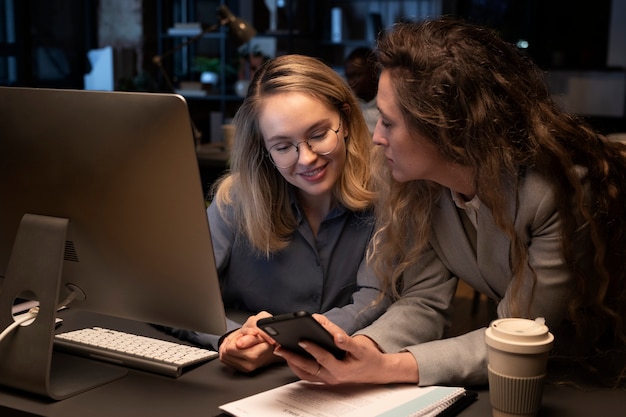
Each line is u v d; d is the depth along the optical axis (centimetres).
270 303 172
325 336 119
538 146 124
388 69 125
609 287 135
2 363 131
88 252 136
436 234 148
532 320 126
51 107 128
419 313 149
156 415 122
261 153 159
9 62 557
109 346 147
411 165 127
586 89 623
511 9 622
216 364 144
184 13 635
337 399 124
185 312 135
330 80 153
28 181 134
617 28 612
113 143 125
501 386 116
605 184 129
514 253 131
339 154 155
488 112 121
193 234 126
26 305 163
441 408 121
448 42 122
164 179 124
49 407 125
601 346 147
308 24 661
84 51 617
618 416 121
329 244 168
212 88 606
